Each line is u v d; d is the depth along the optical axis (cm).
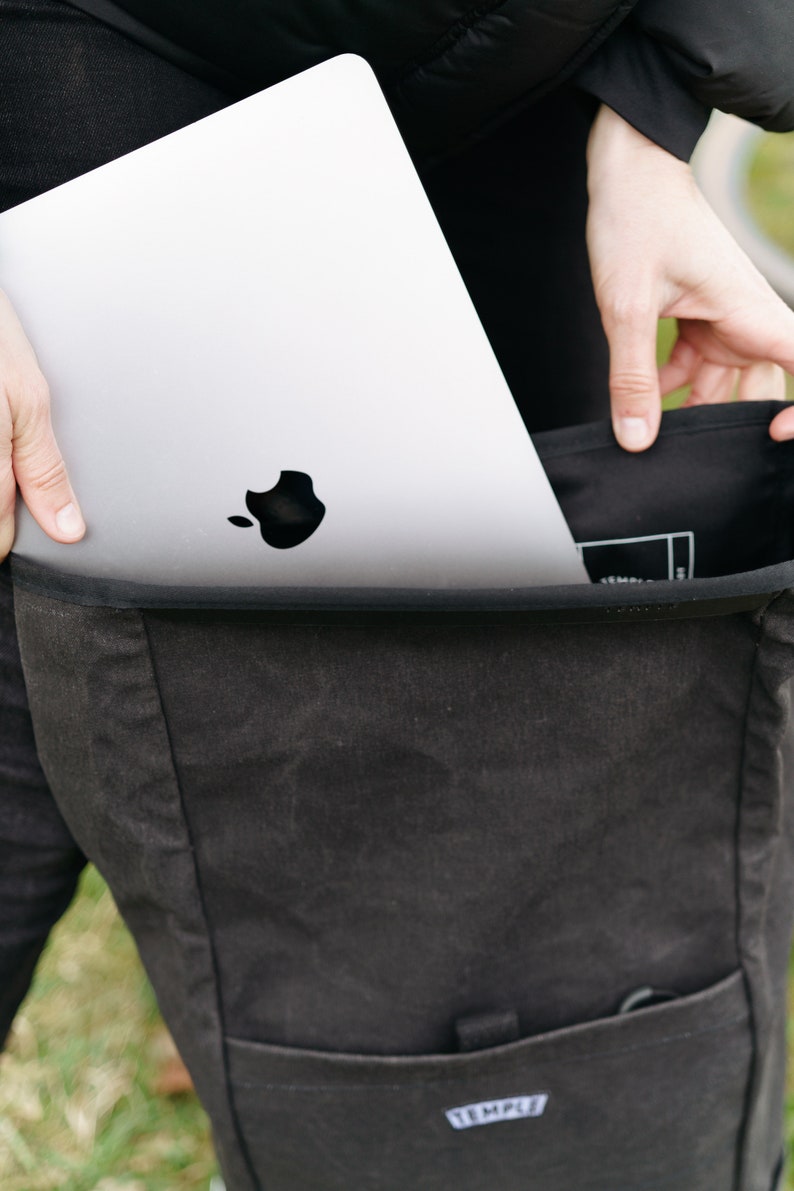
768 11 65
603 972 72
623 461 72
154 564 67
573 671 61
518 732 62
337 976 71
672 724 63
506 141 87
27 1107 111
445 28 63
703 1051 73
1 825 77
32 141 65
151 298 59
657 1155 75
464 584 72
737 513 72
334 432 64
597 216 75
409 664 60
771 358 78
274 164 57
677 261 73
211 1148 108
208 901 69
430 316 61
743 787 67
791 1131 107
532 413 104
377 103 56
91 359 60
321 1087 72
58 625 60
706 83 67
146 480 64
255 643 60
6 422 55
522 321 98
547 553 70
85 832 70
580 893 69
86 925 130
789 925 77
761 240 250
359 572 70
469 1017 71
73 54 63
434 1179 75
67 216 58
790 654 59
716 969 73
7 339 57
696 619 60
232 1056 73
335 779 64
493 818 65
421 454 65
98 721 63
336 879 67
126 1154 108
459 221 92
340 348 61
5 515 60
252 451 64
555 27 62
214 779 64
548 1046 71
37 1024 119
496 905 68
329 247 59
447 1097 71
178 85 67
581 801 65
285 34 63
